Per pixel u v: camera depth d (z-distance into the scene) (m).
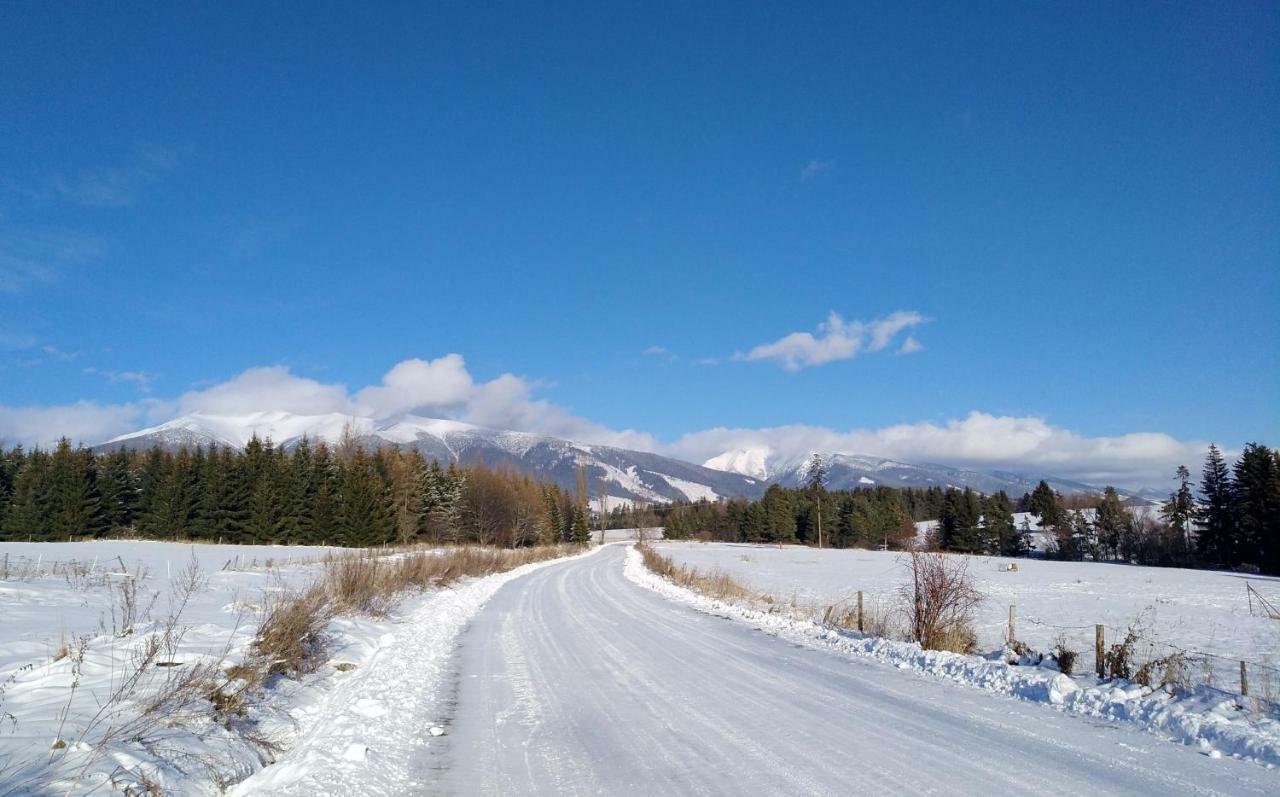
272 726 8.02
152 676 8.23
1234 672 14.46
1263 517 61.91
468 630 17.67
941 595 14.62
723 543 130.62
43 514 68.50
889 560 75.00
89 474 73.19
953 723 8.38
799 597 31.97
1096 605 31.25
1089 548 91.12
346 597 17.55
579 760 7.13
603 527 143.12
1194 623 24.56
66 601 15.66
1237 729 7.57
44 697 7.27
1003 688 10.36
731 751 7.28
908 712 8.95
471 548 49.56
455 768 6.95
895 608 23.55
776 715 8.81
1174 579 50.47
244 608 15.42
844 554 91.81
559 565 58.56
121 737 6.25
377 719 8.55
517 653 14.09
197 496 71.88
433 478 86.00
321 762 6.62
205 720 7.26
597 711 9.23
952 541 102.75
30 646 9.86
